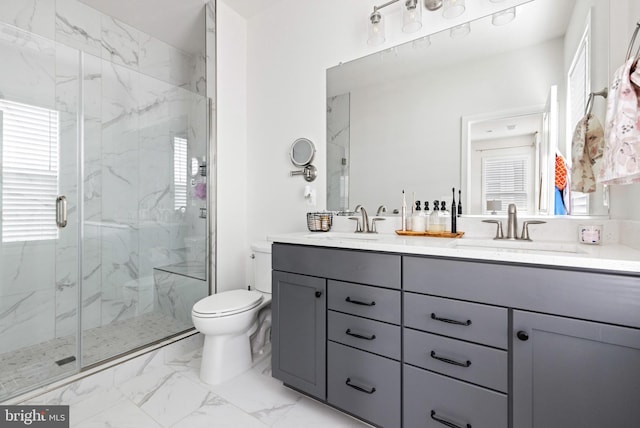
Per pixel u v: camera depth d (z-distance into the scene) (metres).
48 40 1.91
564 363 0.85
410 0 1.59
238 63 2.43
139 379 1.69
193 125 2.33
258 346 1.95
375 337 1.20
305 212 2.13
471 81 1.55
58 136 1.92
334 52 2.00
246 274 2.48
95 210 2.17
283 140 2.25
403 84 1.74
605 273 0.81
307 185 2.12
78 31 2.16
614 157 0.91
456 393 1.02
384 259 1.18
